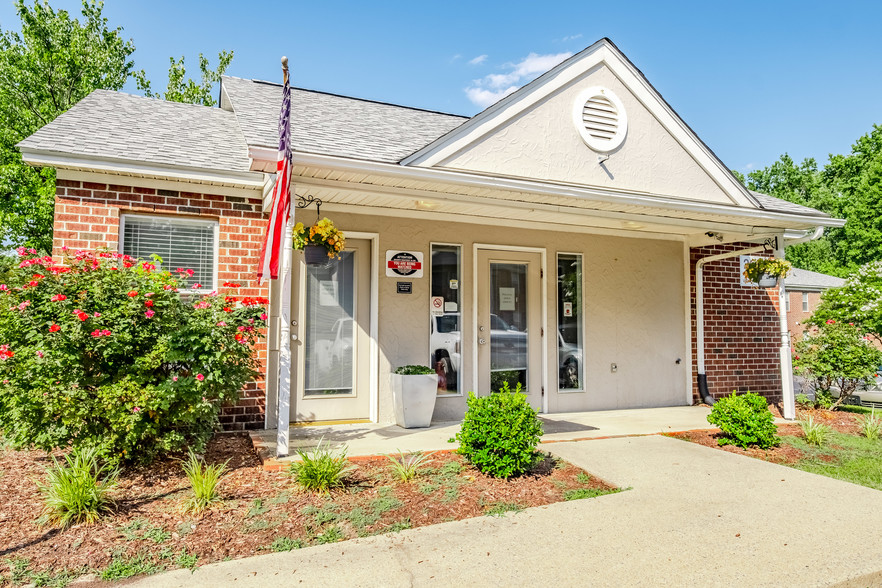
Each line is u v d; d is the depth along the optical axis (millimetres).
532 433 5211
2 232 15078
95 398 4750
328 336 7562
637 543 3818
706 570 3430
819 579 3320
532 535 3939
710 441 6742
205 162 6672
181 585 3195
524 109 7191
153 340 5039
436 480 4980
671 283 9906
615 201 7035
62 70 16922
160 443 5004
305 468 4691
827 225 8531
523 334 8773
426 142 7172
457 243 8258
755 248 9180
